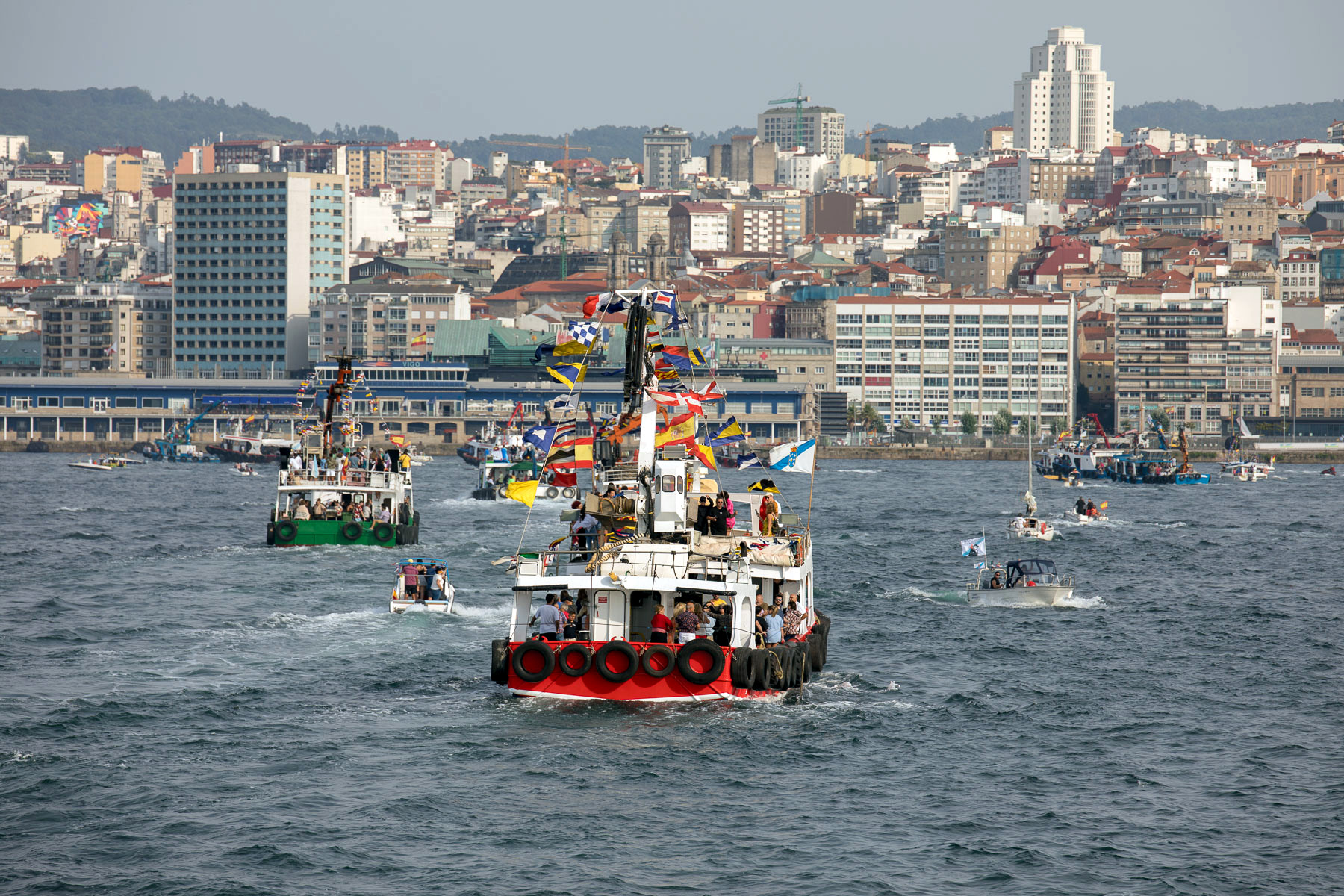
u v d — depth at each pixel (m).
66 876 106.88
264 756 134.00
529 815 119.50
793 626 158.50
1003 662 187.00
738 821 119.69
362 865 109.38
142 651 181.12
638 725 142.62
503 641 155.00
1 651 181.00
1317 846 116.81
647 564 146.88
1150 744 145.38
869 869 110.62
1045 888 108.06
